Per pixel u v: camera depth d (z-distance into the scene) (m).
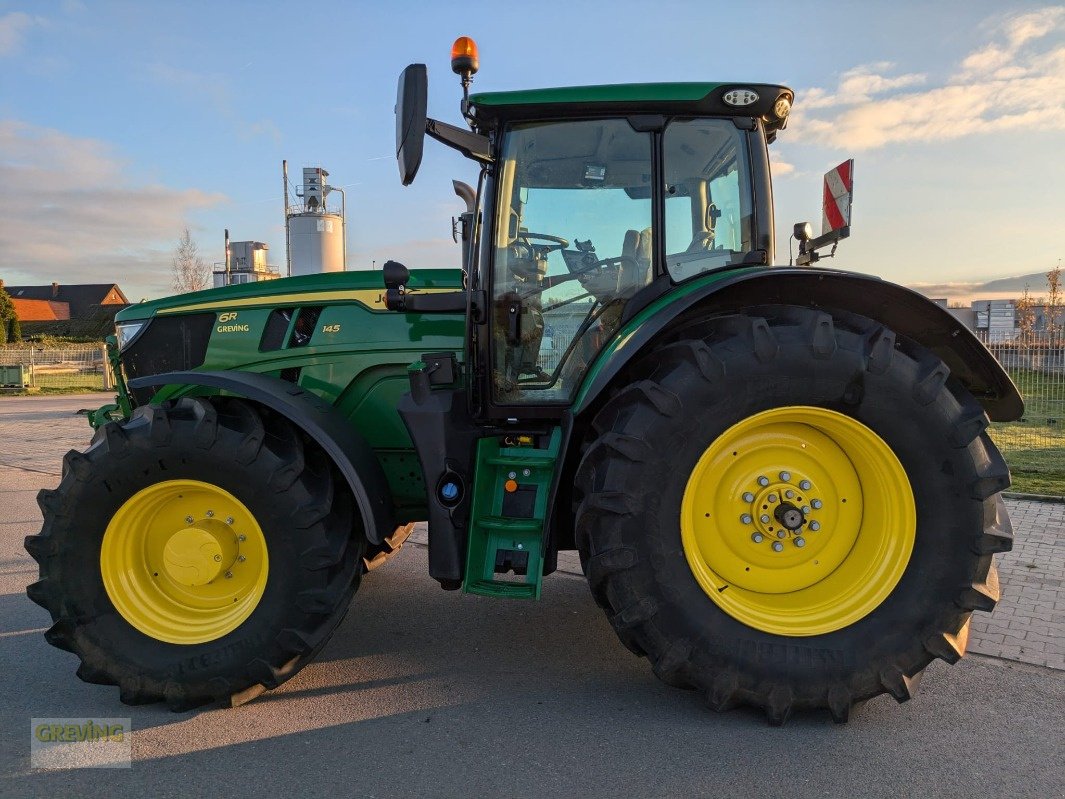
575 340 3.19
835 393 2.62
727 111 3.09
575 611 3.97
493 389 3.20
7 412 15.54
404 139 2.70
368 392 3.58
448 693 3.01
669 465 2.62
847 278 2.69
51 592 2.86
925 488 2.66
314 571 2.85
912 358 2.68
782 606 2.81
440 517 3.01
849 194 3.26
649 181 3.13
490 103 3.01
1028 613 3.72
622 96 3.00
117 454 2.85
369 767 2.46
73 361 25.67
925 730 2.65
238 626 2.88
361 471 2.98
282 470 2.84
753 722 2.73
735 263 3.14
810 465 2.83
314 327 3.61
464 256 3.77
